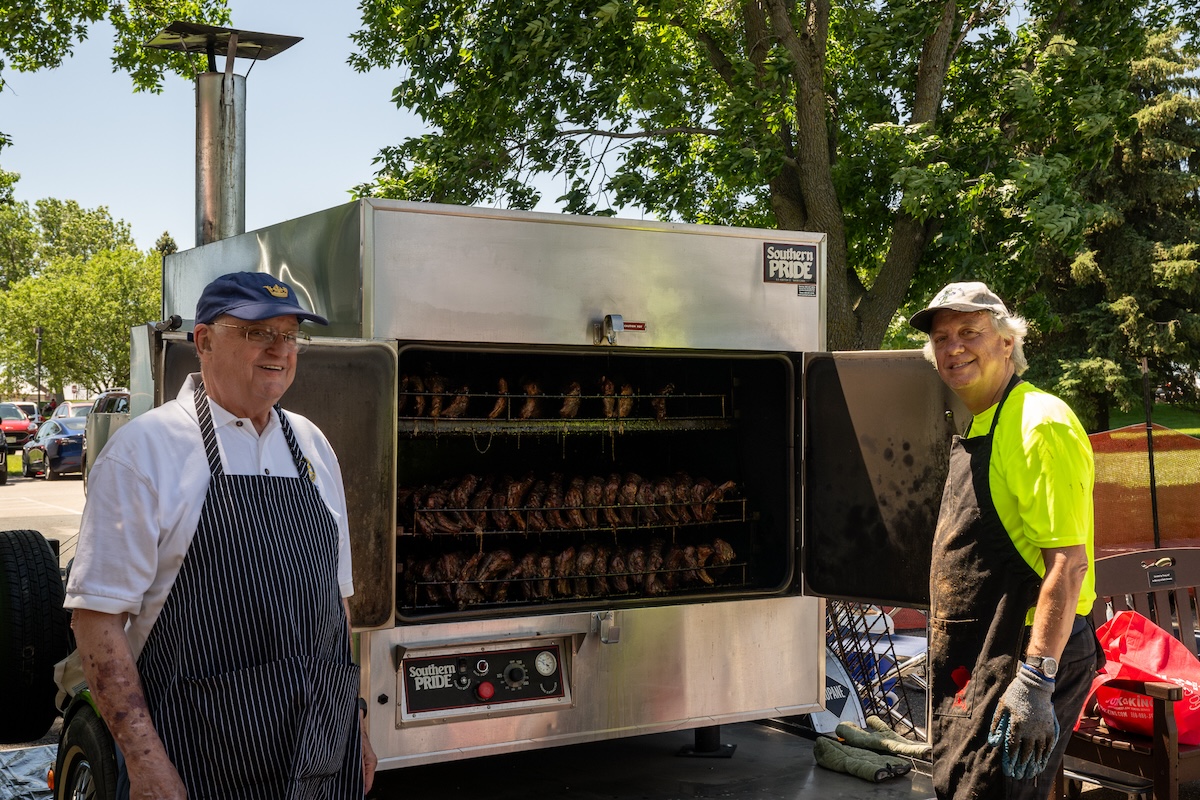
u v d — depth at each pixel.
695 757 4.05
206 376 2.03
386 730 3.22
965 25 10.69
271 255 3.83
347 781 2.16
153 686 1.89
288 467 2.10
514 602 3.72
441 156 10.05
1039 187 9.04
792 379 3.97
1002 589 2.44
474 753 3.35
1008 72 9.80
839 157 10.59
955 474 2.59
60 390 45.66
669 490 4.05
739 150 9.20
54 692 3.86
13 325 43.12
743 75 9.45
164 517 1.87
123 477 1.86
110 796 2.60
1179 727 3.42
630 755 4.10
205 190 6.93
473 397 3.88
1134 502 6.89
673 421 4.10
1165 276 22.53
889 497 3.66
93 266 44.44
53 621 3.86
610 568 3.92
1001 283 9.30
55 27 13.48
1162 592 4.35
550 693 3.49
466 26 9.82
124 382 44.62
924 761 3.86
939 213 9.24
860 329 9.96
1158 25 11.46
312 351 3.01
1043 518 2.30
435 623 3.31
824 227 9.83
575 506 3.91
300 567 1.98
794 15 10.43
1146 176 23.42
